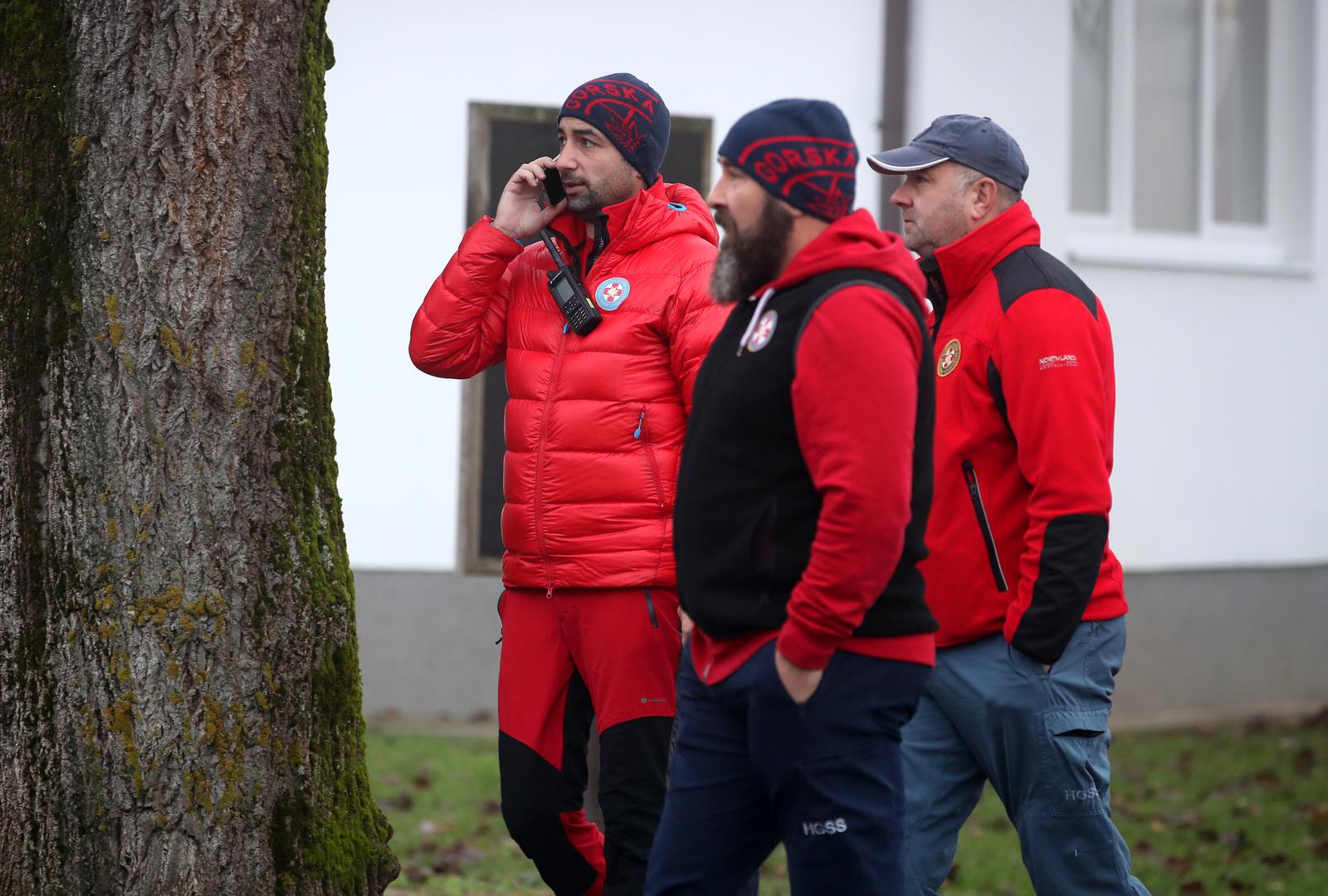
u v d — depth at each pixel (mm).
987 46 16594
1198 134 18141
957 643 6703
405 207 15594
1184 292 17656
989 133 6914
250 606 6305
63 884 6215
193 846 6207
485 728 15805
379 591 15930
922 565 6773
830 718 5090
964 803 6961
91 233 6188
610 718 6945
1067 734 6516
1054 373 6375
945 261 6820
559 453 6891
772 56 16125
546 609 7082
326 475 6633
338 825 6512
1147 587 17641
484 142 15656
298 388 6473
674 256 6914
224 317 6262
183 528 6211
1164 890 11164
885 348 4922
